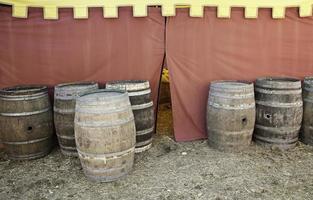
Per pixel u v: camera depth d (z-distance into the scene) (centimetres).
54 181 356
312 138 438
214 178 354
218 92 411
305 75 487
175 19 444
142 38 448
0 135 408
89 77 457
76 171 378
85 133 334
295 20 466
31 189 340
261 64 473
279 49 472
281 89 417
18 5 420
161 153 424
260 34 464
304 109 441
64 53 447
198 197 318
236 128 407
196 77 462
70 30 441
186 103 466
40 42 442
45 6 425
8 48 440
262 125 436
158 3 427
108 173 347
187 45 452
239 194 322
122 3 426
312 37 475
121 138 340
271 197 316
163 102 653
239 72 470
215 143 430
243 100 403
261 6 446
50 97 459
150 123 426
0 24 433
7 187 345
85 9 426
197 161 396
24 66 447
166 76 648
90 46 447
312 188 332
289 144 432
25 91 395
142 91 412
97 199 319
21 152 405
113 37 446
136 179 355
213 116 417
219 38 456
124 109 343
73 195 327
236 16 453
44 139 413
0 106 396
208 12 447
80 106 338
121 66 456
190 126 474
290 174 362
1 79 446
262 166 381
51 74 452
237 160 396
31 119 397
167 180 352
